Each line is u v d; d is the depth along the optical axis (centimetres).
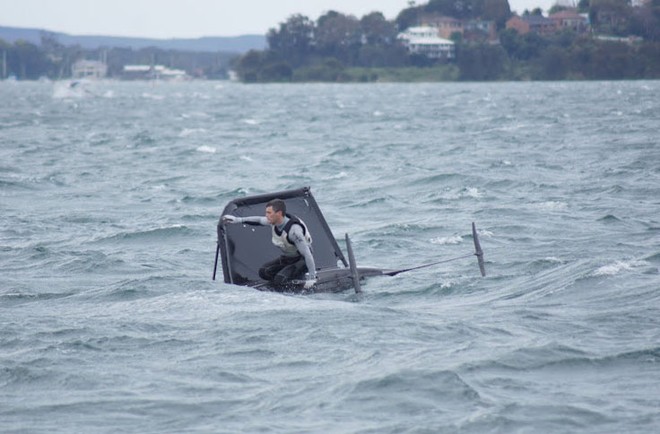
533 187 11212
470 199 10544
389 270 6431
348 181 12675
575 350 4216
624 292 5406
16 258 7469
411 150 17325
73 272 6900
